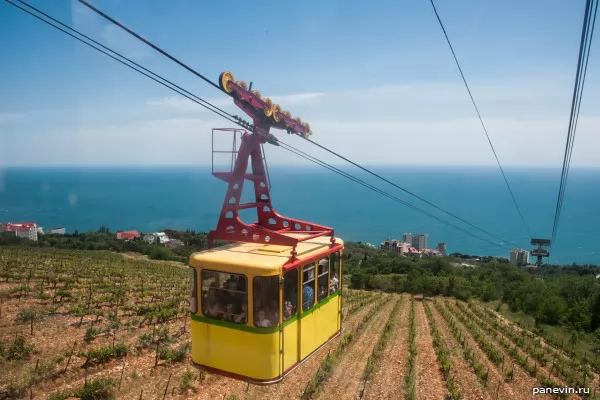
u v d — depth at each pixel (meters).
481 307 46.91
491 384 21.16
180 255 77.19
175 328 24.02
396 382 20.48
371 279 62.16
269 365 9.88
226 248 11.52
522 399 19.50
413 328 32.22
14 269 35.25
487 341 29.08
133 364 18.28
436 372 22.45
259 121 12.00
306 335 11.27
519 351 27.94
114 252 72.62
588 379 22.84
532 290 46.31
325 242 12.81
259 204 13.21
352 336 29.05
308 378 19.97
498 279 59.69
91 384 15.23
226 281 10.22
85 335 20.02
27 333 19.58
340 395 18.62
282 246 11.56
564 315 36.97
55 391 15.20
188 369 18.66
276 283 9.88
